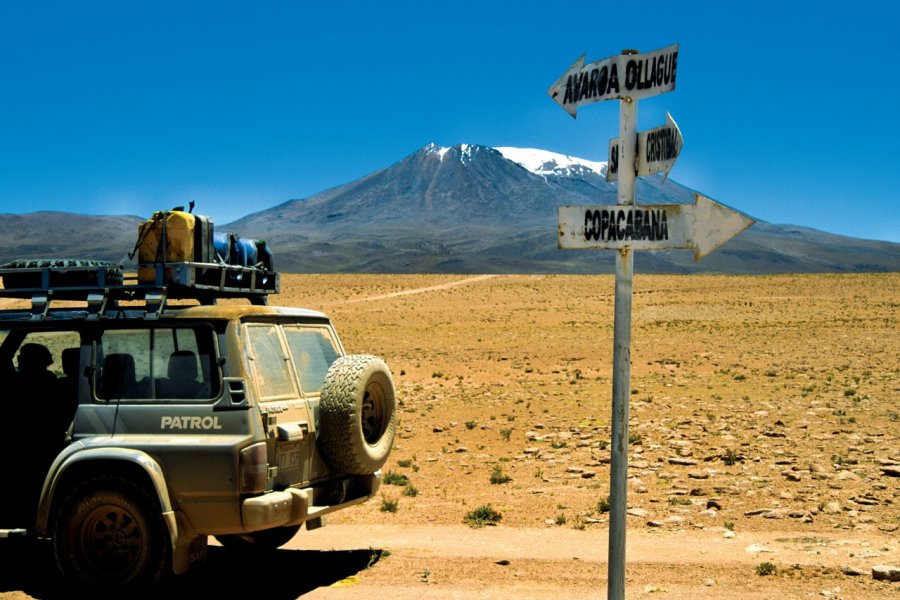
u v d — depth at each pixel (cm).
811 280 12019
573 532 963
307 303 10594
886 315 7256
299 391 770
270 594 739
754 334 5516
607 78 547
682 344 4900
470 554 865
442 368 3850
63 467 720
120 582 707
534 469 1401
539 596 714
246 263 827
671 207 518
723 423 1838
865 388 2533
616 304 531
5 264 799
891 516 991
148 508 700
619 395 525
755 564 797
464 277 15238
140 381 736
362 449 772
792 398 2347
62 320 764
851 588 717
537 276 15312
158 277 736
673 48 507
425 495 1235
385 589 744
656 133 518
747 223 484
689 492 1145
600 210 536
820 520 980
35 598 739
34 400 793
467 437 1817
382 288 12694
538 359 4253
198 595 740
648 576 774
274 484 713
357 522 1067
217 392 710
